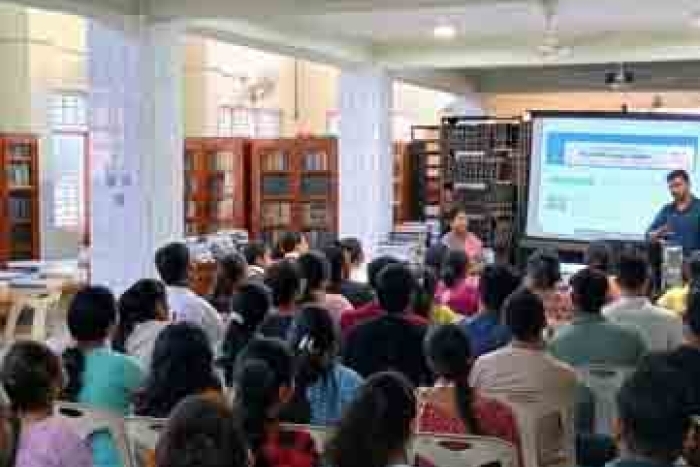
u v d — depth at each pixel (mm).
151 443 2705
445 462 2570
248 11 6812
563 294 4988
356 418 1927
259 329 3824
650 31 8969
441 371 2922
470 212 10047
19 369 2453
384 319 3787
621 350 3793
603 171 8742
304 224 11258
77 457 2457
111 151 7117
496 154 9961
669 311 4488
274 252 7496
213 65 13109
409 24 8539
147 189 7004
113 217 7141
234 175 11453
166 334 2928
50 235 11633
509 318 3303
